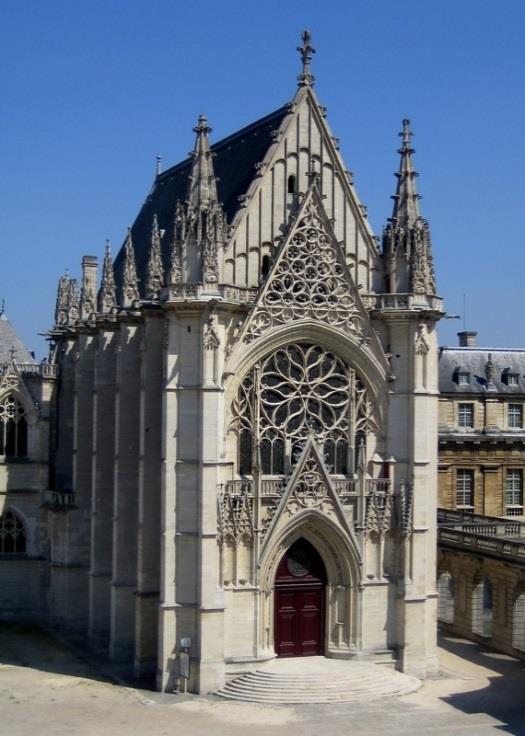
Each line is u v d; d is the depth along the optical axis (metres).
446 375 113.62
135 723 61.62
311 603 72.25
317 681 67.25
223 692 67.06
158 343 72.75
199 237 68.94
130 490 76.25
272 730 60.56
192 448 68.50
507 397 113.94
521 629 78.38
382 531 72.38
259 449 70.25
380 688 67.62
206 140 70.06
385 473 72.94
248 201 71.00
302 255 71.00
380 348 72.69
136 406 76.56
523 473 113.25
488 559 80.69
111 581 78.44
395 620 72.44
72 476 92.44
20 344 104.25
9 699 66.38
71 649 80.62
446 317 74.19
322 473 70.56
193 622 68.00
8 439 94.12
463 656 78.31
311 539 71.69
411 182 73.88
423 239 73.12
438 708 65.00
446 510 100.06
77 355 87.81
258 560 69.25
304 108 72.75
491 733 60.03
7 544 93.50
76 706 64.88
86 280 90.56
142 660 71.69
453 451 111.25
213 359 68.25
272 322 70.31
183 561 68.44
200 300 67.69
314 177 71.00
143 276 86.06
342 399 72.69
